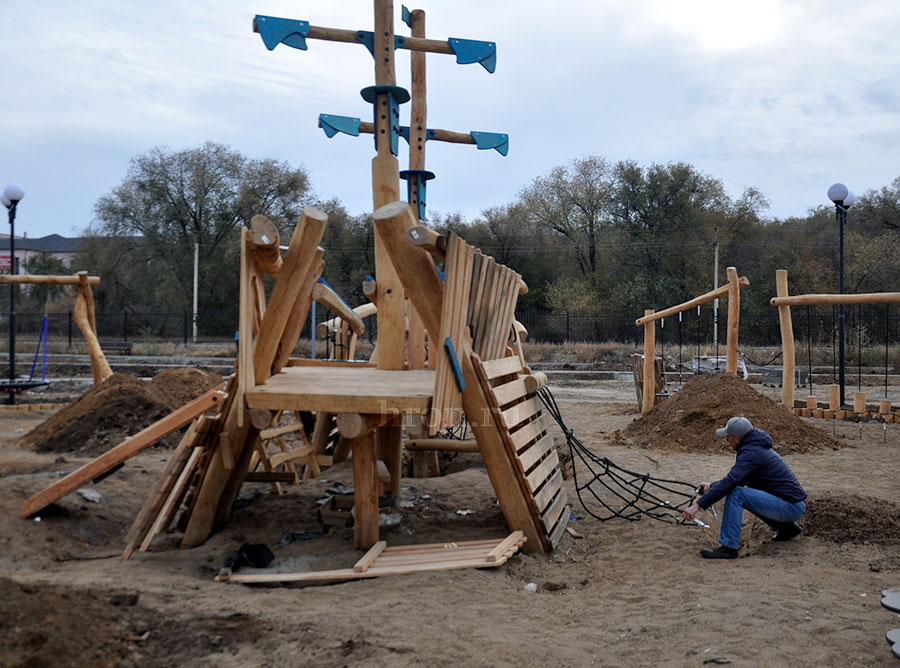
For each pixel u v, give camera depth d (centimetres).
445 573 532
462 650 391
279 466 905
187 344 3662
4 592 364
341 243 5006
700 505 629
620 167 4759
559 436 1148
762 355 2958
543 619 452
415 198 884
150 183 4747
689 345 3478
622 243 4625
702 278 4394
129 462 891
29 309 5141
